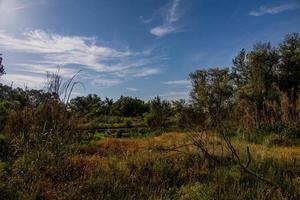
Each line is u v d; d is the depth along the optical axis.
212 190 6.43
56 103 9.15
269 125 17.80
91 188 6.69
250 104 18.92
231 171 7.54
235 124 16.75
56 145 8.05
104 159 8.91
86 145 11.34
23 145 8.41
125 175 7.38
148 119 32.69
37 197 6.16
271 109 19.67
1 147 8.80
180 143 11.07
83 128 11.13
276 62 37.56
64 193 6.32
